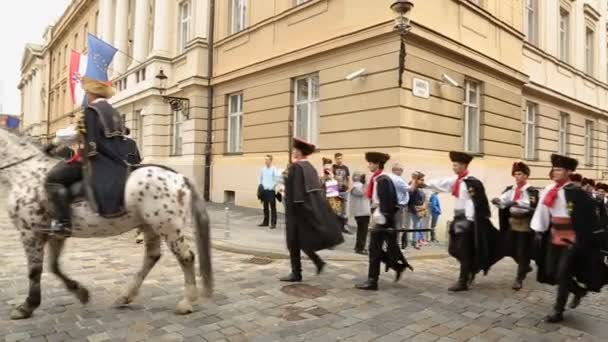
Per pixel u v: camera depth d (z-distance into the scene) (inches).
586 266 206.2
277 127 570.9
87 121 179.3
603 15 938.7
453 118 490.6
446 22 476.4
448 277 282.4
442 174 461.1
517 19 616.1
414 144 436.1
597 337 187.3
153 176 185.6
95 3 1248.8
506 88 582.6
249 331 179.6
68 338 167.8
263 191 452.8
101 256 308.7
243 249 335.9
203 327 182.2
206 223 192.7
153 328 179.5
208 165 697.6
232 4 679.1
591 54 902.4
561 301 205.0
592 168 887.1
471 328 191.8
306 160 264.4
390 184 251.0
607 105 939.3
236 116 669.9
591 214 206.5
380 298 230.1
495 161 551.5
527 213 259.9
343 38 469.4
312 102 529.3
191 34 747.4
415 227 370.3
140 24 887.1
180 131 773.9
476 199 256.2
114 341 165.8
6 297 214.2
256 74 605.0
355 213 342.0
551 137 740.7
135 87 858.8
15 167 188.7
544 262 231.0
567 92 783.7
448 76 481.4
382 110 435.2
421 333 183.3
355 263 309.9
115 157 183.3
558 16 768.3
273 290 238.2
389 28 423.5
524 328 195.0
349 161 458.3
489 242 259.3
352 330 183.9
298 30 538.3
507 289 260.7
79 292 200.4
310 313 203.2
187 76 721.0
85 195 179.5
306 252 255.1
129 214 184.7
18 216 182.7
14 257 299.4
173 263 290.7
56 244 194.1
